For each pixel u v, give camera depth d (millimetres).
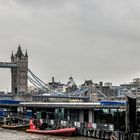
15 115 199000
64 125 145000
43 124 149750
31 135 140000
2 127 172500
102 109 180125
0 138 129750
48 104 187875
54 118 186375
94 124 132750
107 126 127250
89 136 132625
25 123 171375
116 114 137250
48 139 126188
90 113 174750
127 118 113938
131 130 113312
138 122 126250
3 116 197750
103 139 125062
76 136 135125
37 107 199000
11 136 136375
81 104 174125
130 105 113812
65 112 185750
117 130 121875
